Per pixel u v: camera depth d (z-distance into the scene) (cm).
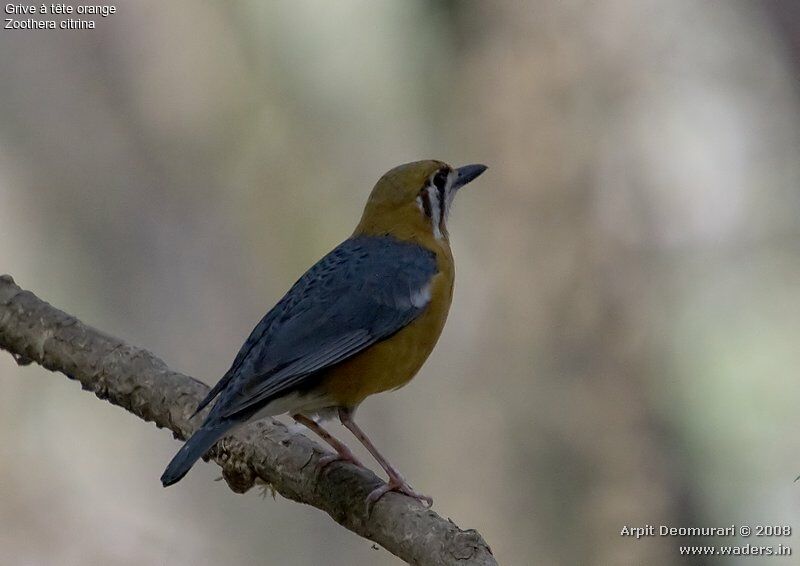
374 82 1481
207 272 1570
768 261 1406
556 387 1359
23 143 1562
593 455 1344
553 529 1335
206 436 789
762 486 1343
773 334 1365
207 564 1466
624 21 1408
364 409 1405
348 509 793
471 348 1380
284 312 905
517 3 1405
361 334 890
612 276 1369
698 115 1422
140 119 1573
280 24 1504
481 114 1418
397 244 962
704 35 1443
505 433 1363
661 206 1391
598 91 1392
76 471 1484
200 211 1571
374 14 1478
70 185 1570
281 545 1504
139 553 1457
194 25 1543
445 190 1014
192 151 1562
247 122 1533
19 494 1448
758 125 1452
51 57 1580
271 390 840
